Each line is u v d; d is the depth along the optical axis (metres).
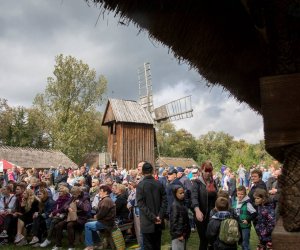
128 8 1.81
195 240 9.38
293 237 1.27
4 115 49.62
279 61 1.46
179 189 6.07
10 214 9.91
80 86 49.50
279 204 1.35
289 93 1.38
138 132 33.25
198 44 2.24
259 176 7.54
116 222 9.05
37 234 9.54
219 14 2.03
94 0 1.76
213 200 6.76
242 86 3.17
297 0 1.42
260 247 6.43
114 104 33.41
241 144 84.38
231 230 4.95
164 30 2.03
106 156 32.09
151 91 36.94
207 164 6.87
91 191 11.80
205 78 2.93
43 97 50.38
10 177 17.91
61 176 15.70
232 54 2.43
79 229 9.54
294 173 1.33
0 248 9.13
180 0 1.87
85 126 50.12
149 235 6.02
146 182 6.13
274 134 1.37
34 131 50.75
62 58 48.72
